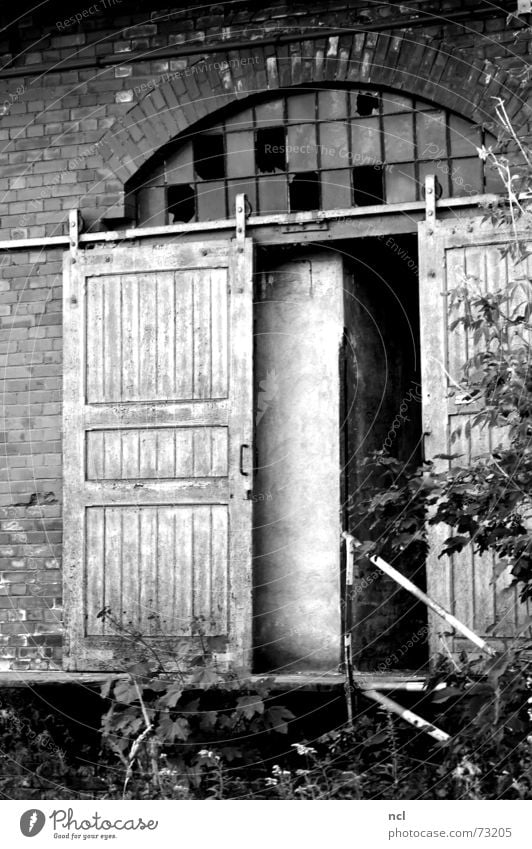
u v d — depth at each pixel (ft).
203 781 19.86
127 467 23.43
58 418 24.00
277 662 23.24
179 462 23.21
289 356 23.79
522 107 21.89
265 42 23.29
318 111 23.36
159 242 23.73
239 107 23.72
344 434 23.45
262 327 23.91
